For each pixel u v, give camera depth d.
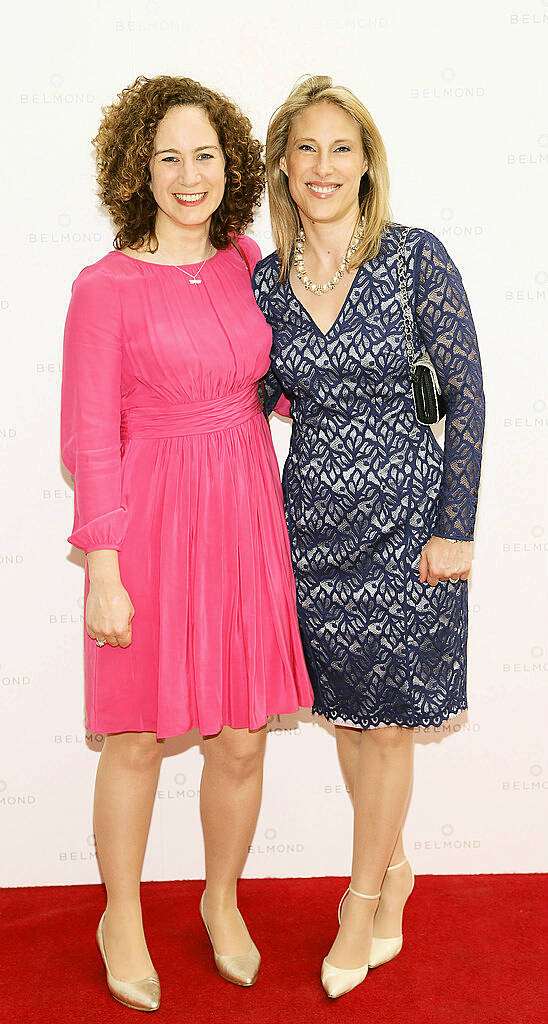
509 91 2.23
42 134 2.21
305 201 1.82
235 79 2.21
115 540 1.80
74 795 2.47
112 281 1.79
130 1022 1.91
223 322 1.83
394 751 1.98
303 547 1.94
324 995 1.99
